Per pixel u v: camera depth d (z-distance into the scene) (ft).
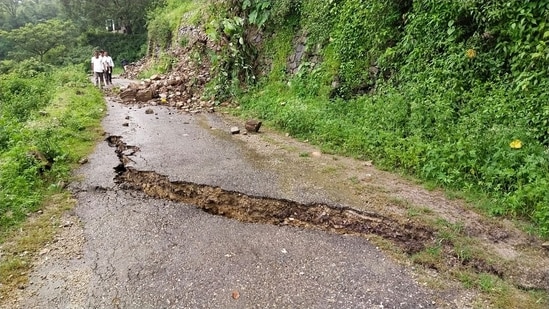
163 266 11.75
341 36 29.68
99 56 50.08
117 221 14.60
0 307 10.17
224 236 13.52
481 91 20.27
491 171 16.07
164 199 16.79
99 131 26.96
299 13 36.04
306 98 30.83
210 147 23.34
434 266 11.77
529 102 17.90
